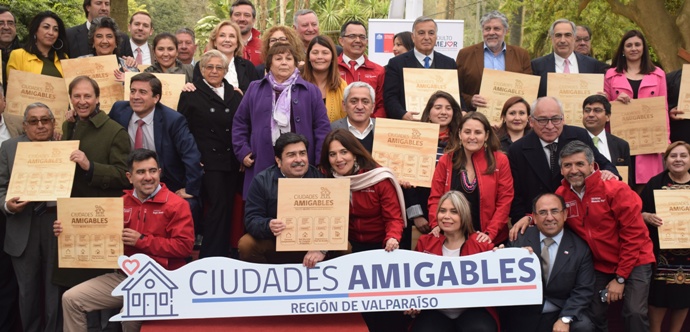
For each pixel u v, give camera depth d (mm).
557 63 8047
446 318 5969
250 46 8930
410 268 5762
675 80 8141
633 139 7641
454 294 5773
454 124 6898
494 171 6293
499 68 8016
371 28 12094
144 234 6031
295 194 5684
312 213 5691
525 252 5797
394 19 12141
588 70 8086
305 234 5684
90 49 8141
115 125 6578
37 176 6309
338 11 32875
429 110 6938
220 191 6910
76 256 5926
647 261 6074
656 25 18422
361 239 6391
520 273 5805
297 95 6730
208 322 5730
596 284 6199
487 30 7992
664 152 7277
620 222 6070
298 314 5754
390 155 6613
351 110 6715
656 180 6730
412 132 6621
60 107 7281
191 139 6746
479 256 5789
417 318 6000
